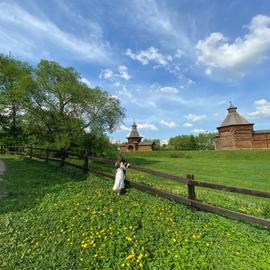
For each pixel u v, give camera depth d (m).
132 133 77.00
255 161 32.00
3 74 28.23
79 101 23.20
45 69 23.16
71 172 11.77
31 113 22.88
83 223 5.48
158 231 5.17
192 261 4.15
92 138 24.22
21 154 21.28
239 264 4.08
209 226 5.54
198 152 49.00
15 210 6.52
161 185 10.84
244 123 49.31
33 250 4.58
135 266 4.02
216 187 5.70
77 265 4.10
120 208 6.36
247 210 7.09
